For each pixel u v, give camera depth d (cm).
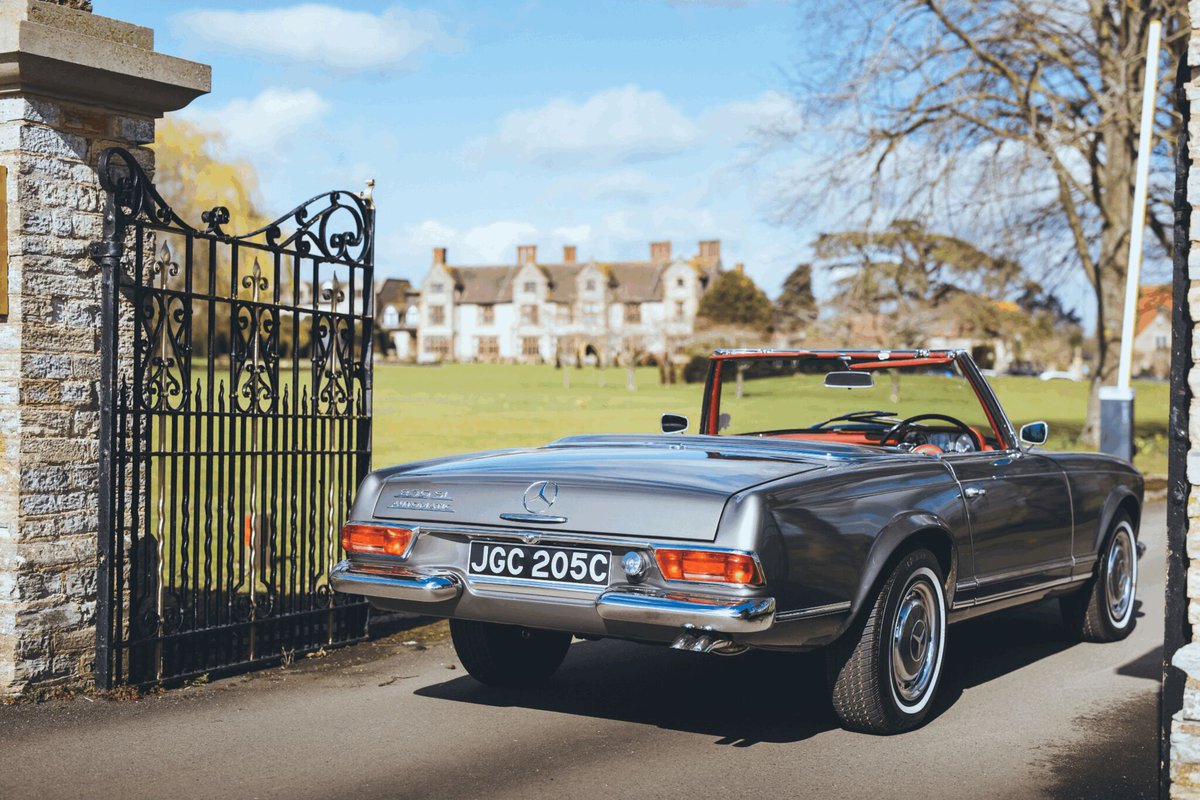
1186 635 357
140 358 529
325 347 625
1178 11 2247
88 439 536
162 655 552
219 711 514
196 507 563
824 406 637
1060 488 623
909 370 607
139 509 550
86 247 534
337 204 624
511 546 457
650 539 428
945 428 627
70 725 485
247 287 580
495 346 14175
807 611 435
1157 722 518
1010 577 577
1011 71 2506
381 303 14938
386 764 443
